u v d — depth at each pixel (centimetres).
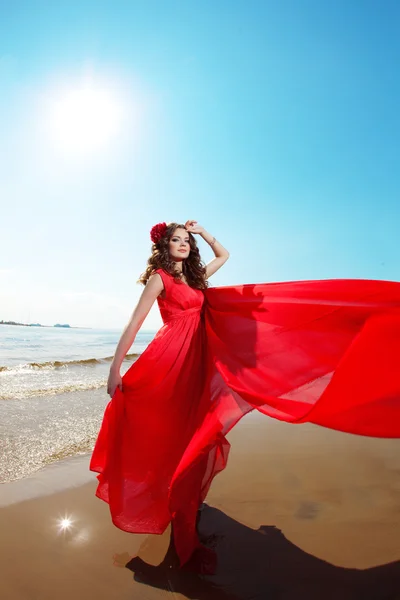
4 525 235
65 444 382
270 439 408
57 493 281
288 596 181
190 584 189
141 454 235
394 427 192
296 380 229
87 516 253
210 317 267
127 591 184
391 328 203
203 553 213
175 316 259
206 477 245
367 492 283
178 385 244
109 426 234
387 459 350
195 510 218
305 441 402
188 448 219
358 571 198
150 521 224
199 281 284
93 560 208
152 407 240
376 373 196
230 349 249
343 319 237
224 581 192
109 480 229
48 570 197
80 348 1664
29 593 180
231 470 323
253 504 267
